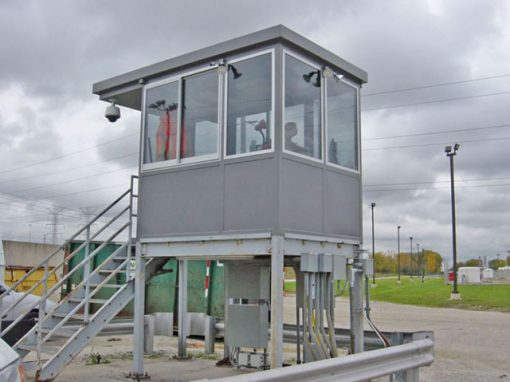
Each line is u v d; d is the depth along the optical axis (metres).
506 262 123.94
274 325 7.60
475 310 24.77
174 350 13.27
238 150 8.34
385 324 18.42
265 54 8.19
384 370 5.96
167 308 15.72
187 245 8.88
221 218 8.41
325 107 8.83
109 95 10.48
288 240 7.99
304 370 4.93
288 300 29.39
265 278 10.18
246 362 10.63
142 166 9.67
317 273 8.34
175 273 15.69
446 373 10.21
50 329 9.21
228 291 10.45
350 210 9.26
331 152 8.95
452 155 32.06
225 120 8.56
